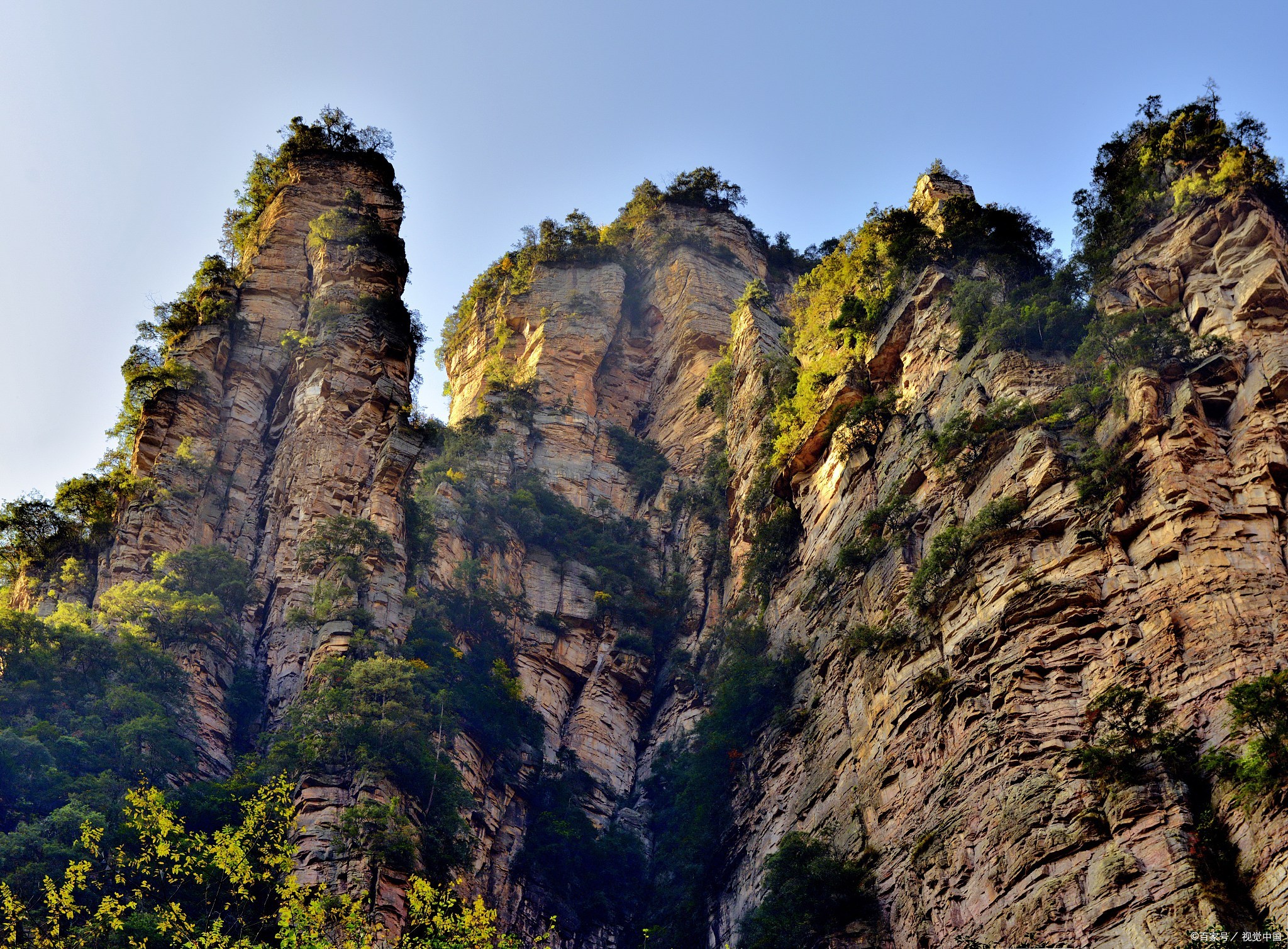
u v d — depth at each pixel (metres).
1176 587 41.38
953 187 78.62
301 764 52.31
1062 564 44.47
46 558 73.12
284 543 69.00
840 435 64.62
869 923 43.38
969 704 43.72
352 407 75.88
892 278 67.81
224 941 41.06
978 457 51.66
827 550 62.56
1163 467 44.09
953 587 47.75
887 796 46.22
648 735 74.88
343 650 59.62
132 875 44.69
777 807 55.19
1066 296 55.88
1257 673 37.94
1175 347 47.53
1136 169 57.31
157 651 58.53
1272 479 42.78
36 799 47.12
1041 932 35.94
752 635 66.94
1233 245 50.59
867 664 51.81
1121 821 36.53
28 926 40.84
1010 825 39.25
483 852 58.00
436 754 56.66
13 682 53.38
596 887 61.62
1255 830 34.19
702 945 56.12
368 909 45.53
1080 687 41.38
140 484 72.00
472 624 73.38
